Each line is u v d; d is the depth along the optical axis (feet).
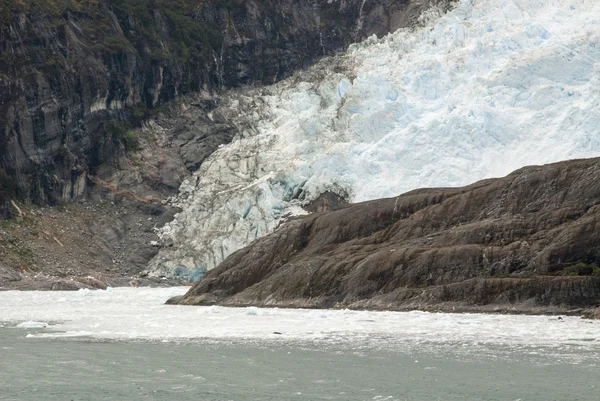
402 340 287.28
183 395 197.98
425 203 496.64
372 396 196.03
